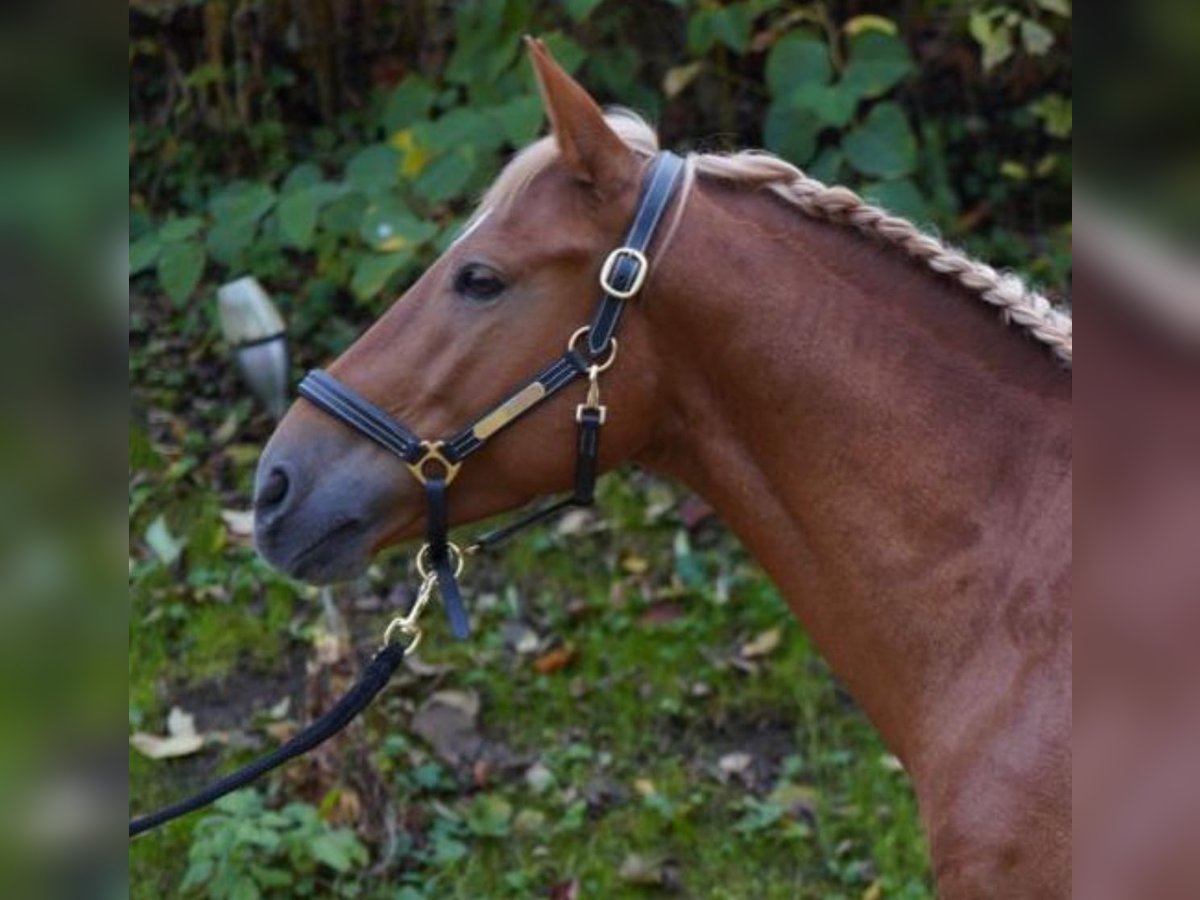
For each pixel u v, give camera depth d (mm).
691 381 2186
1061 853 1955
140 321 5043
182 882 3469
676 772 3861
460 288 2162
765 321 2135
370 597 4289
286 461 2213
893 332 2133
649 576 4352
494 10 4426
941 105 4977
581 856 3656
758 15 4555
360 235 4457
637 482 4609
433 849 3604
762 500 2201
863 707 2211
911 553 2102
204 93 5168
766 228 2170
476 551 2346
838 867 3604
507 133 4188
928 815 2094
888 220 2158
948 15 4883
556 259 2133
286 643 4148
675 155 2215
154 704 3980
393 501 2199
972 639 2064
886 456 2111
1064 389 2100
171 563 4309
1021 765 1987
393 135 4477
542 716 4000
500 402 2156
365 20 5191
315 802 3561
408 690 4020
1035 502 2062
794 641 4125
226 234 4449
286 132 5262
